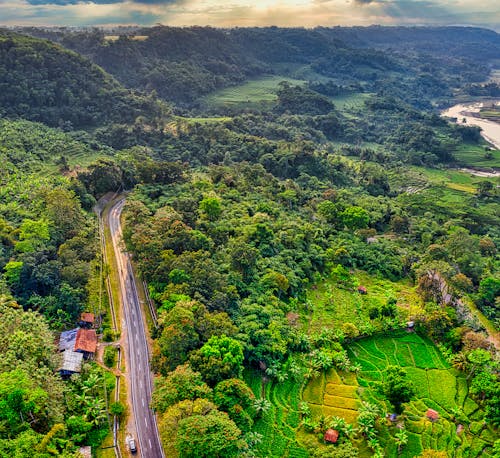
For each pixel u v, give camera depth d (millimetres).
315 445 85438
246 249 130125
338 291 139250
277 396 96875
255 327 105938
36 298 108812
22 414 73750
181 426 74812
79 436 78938
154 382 89125
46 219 135125
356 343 117125
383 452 87312
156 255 121562
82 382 90312
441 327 117812
